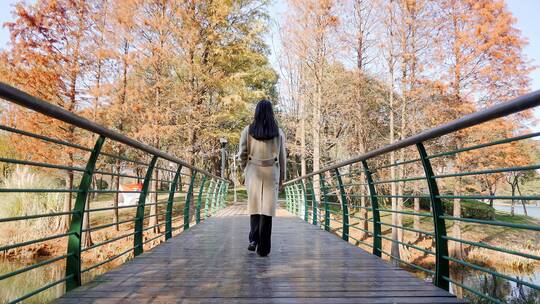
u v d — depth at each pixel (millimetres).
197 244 4855
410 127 15922
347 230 5434
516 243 17125
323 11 15953
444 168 17359
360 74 16906
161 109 14508
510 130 13508
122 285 2799
